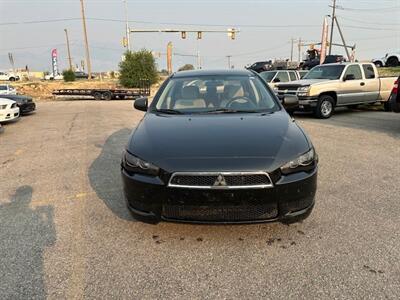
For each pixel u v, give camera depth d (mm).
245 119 3602
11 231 3486
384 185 4594
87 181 5031
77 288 2570
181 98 4254
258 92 4320
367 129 8844
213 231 3354
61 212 3932
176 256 2959
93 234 3377
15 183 5055
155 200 2906
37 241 3270
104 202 4195
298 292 2471
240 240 3189
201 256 2949
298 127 3547
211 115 3801
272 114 3791
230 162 2789
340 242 3125
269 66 34156
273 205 2832
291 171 2877
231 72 4812
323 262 2822
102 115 14227
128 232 3395
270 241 3166
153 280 2648
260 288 2527
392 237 3199
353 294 2432
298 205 2941
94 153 6824
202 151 2926
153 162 2924
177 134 3260
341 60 32156
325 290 2482
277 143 3027
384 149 6594
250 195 2762
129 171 3094
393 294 2420
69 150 7184
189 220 2881
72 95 27453
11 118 10953
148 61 35500
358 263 2797
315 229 3377
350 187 4531
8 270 2809
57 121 12297
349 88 11406
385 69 30078
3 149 7531
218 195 2754
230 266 2801
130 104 21734
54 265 2867
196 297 2451
